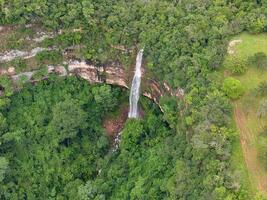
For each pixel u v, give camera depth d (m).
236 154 75.62
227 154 73.56
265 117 78.44
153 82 96.19
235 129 78.25
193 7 94.50
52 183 93.62
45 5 96.06
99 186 89.25
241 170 73.75
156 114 96.75
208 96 79.56
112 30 96.06
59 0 97.19
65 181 93.31
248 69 84.25
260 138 75.75
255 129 78.06
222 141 74.25
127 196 85.44
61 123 94.38
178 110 87.88
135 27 94.31
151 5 95.88
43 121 97.69
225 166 72.56
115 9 96.88
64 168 94.44
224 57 85.69
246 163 74.62
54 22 97.00
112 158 95.94
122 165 91.69
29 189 92.81
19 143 96.44
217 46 86.88
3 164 91.25
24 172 94.75
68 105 95.38
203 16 91.38
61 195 91.75
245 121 79.00
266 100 77.19
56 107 95.38
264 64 83.19
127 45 96.19
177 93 88.88
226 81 80.56
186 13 94.19
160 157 87.06
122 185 87.94
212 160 73.25
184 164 78.62
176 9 94.25
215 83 81.88
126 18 95.50
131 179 88.06
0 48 97.69
